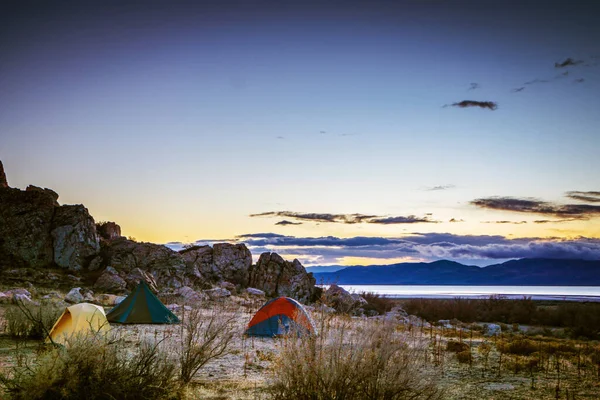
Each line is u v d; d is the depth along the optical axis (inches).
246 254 2233.0
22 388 326.0
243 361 565.9
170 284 1859.0
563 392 459.8
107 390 333.4
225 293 1572.3
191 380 446.9
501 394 446.3
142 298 964.6
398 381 321.1
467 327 1384.1
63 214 1950.1
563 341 1000.2
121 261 1905.8
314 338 342.0
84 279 1726.1
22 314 669.9
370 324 356.2
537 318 1892.2
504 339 942.4
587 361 648.4
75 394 325.4
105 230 2372.0
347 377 323.6
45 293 1310.3
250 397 395.9
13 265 1743.4
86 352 337.1
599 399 436.5
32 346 596.1
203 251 2193.7
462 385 473.4
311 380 326.3
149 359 371.2
